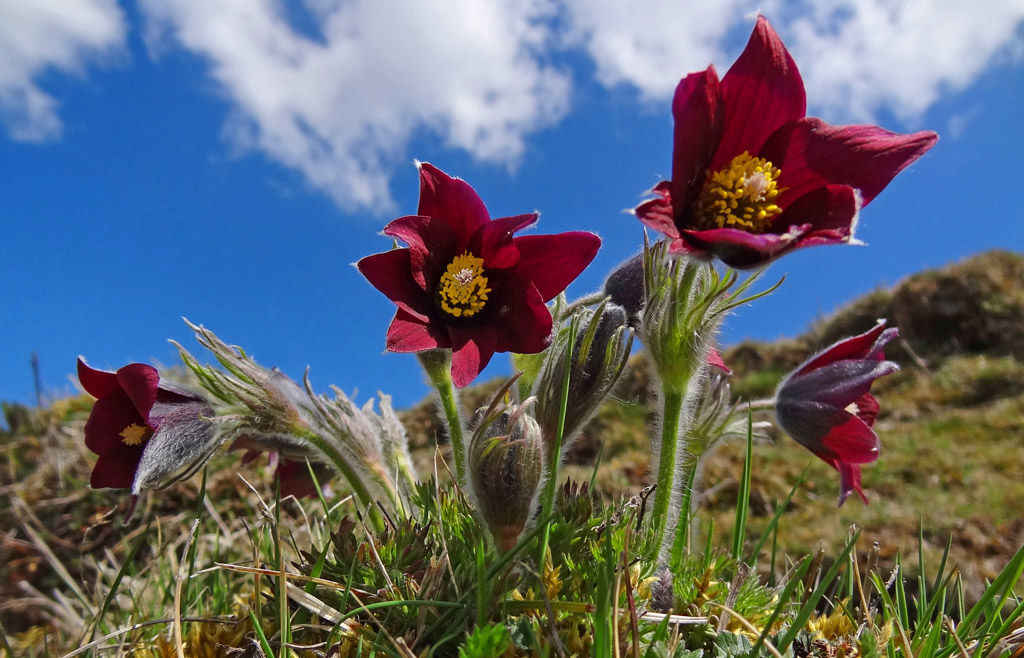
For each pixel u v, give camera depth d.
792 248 0.10
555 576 0.12
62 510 0.33
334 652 0.11
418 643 0.11
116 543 0.30
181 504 0.32
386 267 0.13
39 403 0.42
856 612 0.13
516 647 0.11
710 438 0.17
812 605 0.10
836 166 0.12
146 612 0.19
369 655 0.11
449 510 0.14
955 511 0.36
